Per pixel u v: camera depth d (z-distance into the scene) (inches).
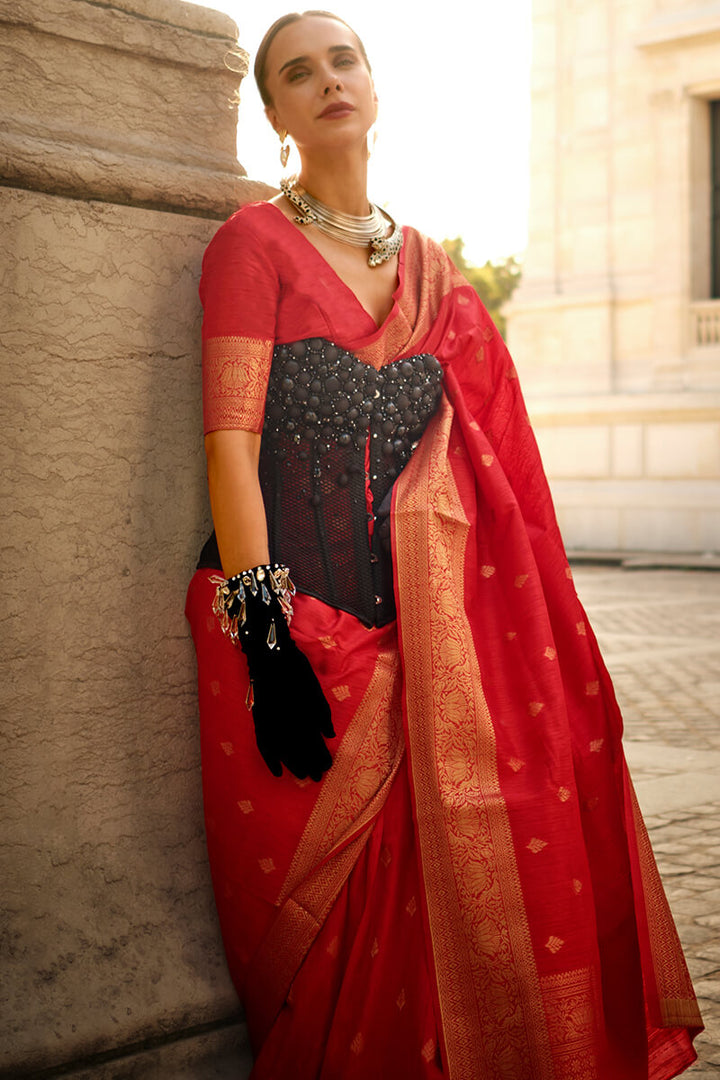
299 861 79.3
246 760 80.8
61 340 81.6
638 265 719.1
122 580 85.0
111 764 84.5
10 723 80.0
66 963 80.7
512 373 92.3
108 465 84.0
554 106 745.0
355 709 79.4
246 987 84.0
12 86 80.3
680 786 182.5
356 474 84.0
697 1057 93.9
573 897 78.7
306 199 86.6
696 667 297.7
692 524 677.9
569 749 81.5
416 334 86.4
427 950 77.2
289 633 77.4
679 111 700.7
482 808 78.3
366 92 86.4
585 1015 77.6
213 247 82.7
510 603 84.8
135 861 85.3
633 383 717.9
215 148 90.0
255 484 79.8
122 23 84.1
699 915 126.9
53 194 81.1
